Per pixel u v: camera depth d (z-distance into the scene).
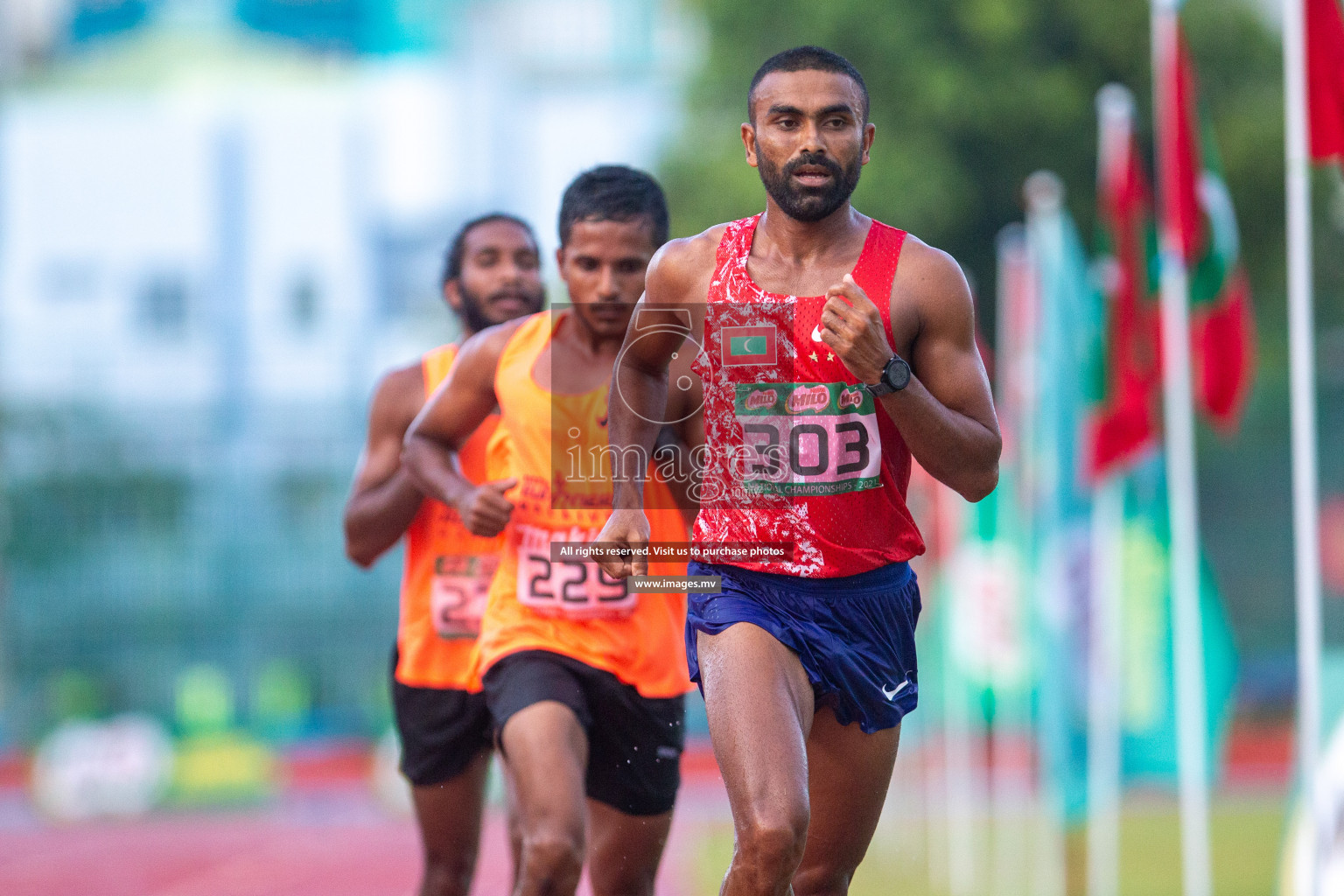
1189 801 26.09
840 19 67.75
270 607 98.12
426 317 132.25
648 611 15.82
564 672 15.38
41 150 129.38
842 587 12.05
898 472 12.16
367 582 99.06
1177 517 26.41
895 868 44.53
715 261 12.09
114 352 126.25
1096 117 69.56
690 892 39.84
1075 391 33.44
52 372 120.75
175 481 99.81
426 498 17.64
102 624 96.38
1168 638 33.34
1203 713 31.70
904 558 12.23
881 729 12.23
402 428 17.97
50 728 94.06
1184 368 26.36
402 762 17.95
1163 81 26.44
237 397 126.88
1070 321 33.62
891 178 66.25
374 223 131.62
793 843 10.84
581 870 14.26
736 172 69.56
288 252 129.88
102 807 77.00
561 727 14.84
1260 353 81.81
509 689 15.25
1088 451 33.66
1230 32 70.94
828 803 12.40
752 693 11.47
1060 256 33.56
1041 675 34.88
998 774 60.44
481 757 17.78
